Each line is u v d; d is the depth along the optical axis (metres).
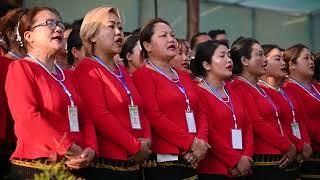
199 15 12.82
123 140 5.68
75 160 5.27
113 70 6.04
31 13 5.59
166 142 6.26
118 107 5.84
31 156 5.19
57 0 11.45
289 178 7.56
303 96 8.34
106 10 6.05
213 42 7.16
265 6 14.39
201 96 6.90
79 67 5.97
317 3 14.60
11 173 5.37
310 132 8.27
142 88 6.37
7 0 9.11
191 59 7.49
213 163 6.81
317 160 8.34
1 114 5.88
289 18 14.74
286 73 8.45
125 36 8.13
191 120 6.38
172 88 6.38
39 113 5.21
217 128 6.84
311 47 15.09
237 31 14.06
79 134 5.49
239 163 6.72
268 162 7.32
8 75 5.38
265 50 7.96
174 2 13.03
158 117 6.23
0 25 6.35
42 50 5.53
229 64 7.01
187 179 6.31
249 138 7.02
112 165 5.76
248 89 7.47
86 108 5.79
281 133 7.46
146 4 12.63
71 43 6.70
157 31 6.52
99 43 6.01
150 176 6.30
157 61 6.55
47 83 5.39
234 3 14.02
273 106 7.47
